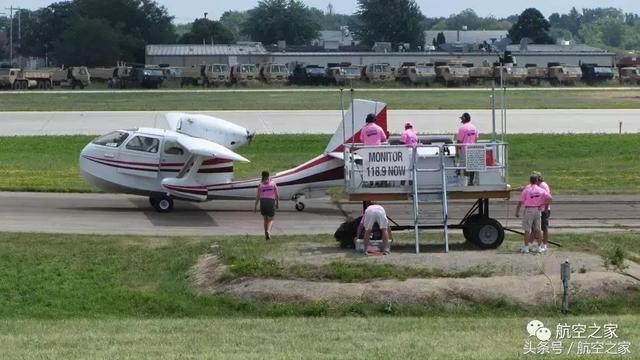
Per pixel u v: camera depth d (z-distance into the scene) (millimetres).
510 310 25047
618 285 26031
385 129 39750
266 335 19953
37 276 28359
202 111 84000
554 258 28281
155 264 29875
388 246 29297
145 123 74188
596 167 56000
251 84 133375
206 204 42688
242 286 26484
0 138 64688
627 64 162125
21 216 38125
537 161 58656
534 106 91375
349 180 30750
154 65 156375
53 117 78125
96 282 28047
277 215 40000
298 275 26719
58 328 21781
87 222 37250
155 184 40219
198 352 17719
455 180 30906
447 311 24938
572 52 184500
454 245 31766
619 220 39250
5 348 18328
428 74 132500
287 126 73625
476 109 86938
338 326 21703
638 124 75562
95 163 40625
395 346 18109
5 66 133875
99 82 141000
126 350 17953
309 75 133625
